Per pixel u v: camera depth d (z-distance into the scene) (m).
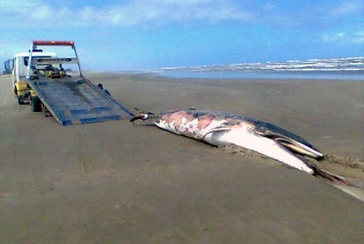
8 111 12.34
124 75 39.78
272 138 5.61
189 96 14.47
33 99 11.50
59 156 6.20
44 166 5.64
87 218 3.63
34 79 12.54
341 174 4.79
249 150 5.62
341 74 23.39
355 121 8.34
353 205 3.62
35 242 3.20
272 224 3.29
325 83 15.98
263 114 9.76
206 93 15.16
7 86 24.52
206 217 3.50
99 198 4.14
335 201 3.71
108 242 3.14
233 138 5.93
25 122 9.91
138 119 9.34
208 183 4.40
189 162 5.36
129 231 3.32
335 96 12.02
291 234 3.10
